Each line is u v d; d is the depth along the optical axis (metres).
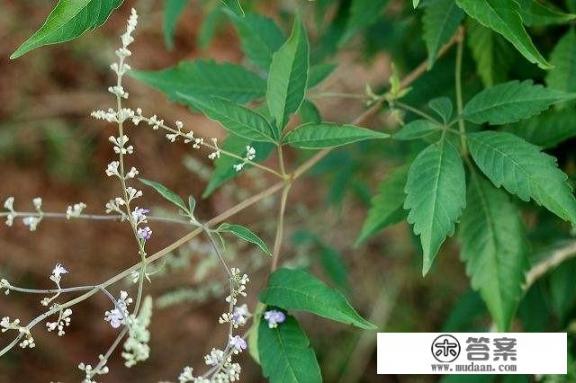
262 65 0.53
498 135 0.45
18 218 0.97
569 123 0.49
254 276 0.87
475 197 0.49
